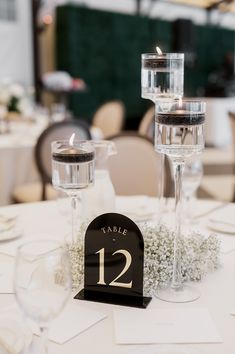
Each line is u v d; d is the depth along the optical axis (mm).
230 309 1043
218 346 904
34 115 4688
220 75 9102
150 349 877
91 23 7820
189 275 1158
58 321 981
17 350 838
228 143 8461
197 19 9781
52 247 855
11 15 7055
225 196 5082
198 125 1058
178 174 1106
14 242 1463
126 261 1067
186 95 9609
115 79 8422
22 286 769
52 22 7555
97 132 4281
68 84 6320
